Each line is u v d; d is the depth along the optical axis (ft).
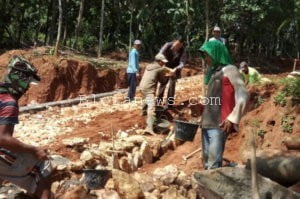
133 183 21.42
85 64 58.59
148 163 26.99
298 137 23.71
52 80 55.21
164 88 33.42
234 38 117.50
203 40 98.22
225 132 19.35
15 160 16.25
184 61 34.14
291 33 135.44
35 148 16.06
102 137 29.32
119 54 92.94
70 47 90.84
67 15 92.38
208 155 19.90
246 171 18.12
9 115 15.52
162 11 96.48
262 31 111.75
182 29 98.58
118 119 33.96
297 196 16.67
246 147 25.80
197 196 22.25
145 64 77.51
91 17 100.53
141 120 32.83
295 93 26.50
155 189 22.59
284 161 20.61
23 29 95.30
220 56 19.47
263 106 27.81
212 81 19.47
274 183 17.47
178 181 23.32
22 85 16.21
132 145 27.78
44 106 41.50
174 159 26.96
